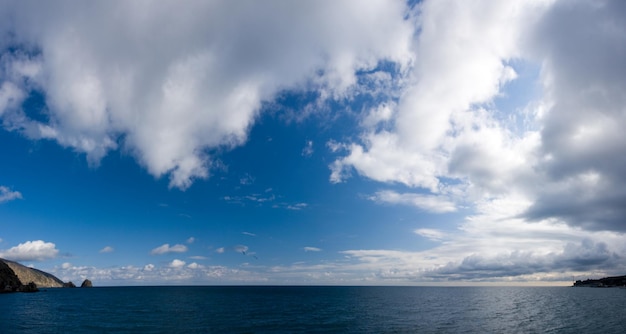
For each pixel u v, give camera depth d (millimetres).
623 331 51438
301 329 54844
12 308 93875
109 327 57625
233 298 148375
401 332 51094
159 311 86000
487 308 92375
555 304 106312
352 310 88062
